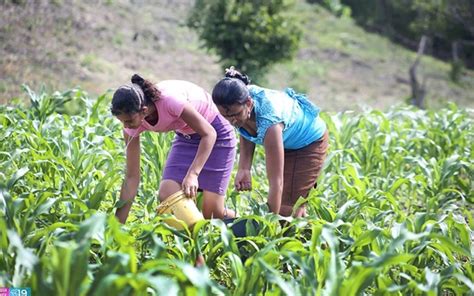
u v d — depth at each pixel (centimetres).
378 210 541
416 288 427
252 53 1420
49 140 643
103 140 650
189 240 470
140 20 1873
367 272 380
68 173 546
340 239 464
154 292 389
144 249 475
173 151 513
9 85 1217
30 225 432
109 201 596
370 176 733
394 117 985
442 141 847
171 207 481
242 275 403
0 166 557
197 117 472
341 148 773
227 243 432
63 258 338
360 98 1797
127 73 1536
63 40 1570
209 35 1422
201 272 350
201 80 1638
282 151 479
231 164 519
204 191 514
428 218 513
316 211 520
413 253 457
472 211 711
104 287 331
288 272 499
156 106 462
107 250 422
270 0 1442
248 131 498
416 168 763
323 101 1706
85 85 1373
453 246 413
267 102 481
